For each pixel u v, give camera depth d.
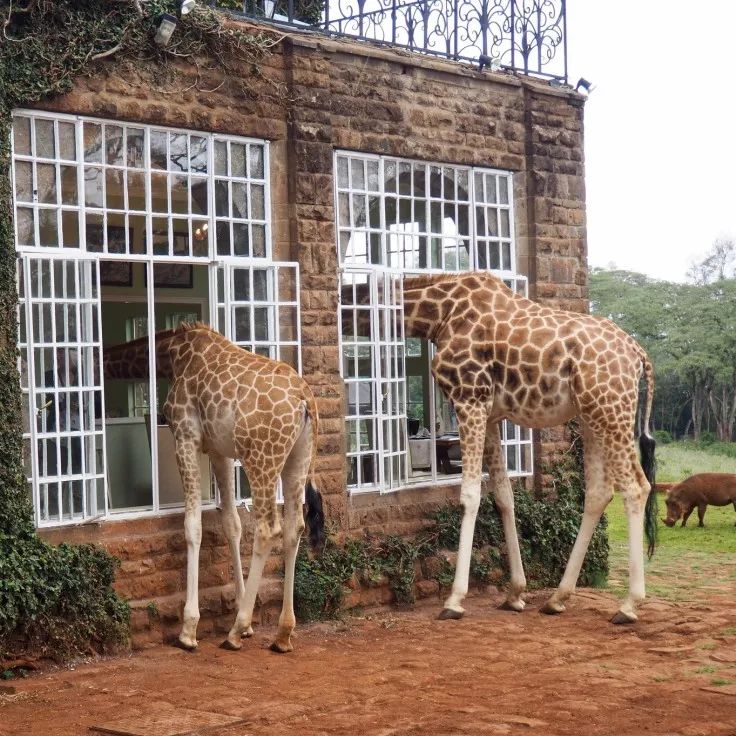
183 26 8.61
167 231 8.70
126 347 8.93
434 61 10.23
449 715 6.37
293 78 9.26
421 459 10.66
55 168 8.03
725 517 16.11
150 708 6.56
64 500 7.97
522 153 10.93
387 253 9.99
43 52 7.86
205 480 9.14
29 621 7.46
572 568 9.52
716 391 37.72
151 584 8.30
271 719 6.33
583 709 6.43
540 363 9.14
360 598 9.45
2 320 7.55
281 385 8.02
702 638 8.34
